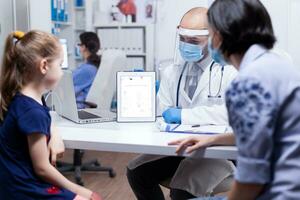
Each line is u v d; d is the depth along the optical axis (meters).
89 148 1.44
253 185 0.93
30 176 1.35
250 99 0.92
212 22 1.07
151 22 4.87
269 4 4.13
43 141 1.33
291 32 4.13
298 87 0.94
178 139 1.40
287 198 0.93
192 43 1.80
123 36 4.92
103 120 1.86
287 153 0.94
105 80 3.49
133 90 1.85
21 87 1.37
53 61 1.40
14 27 3.62
